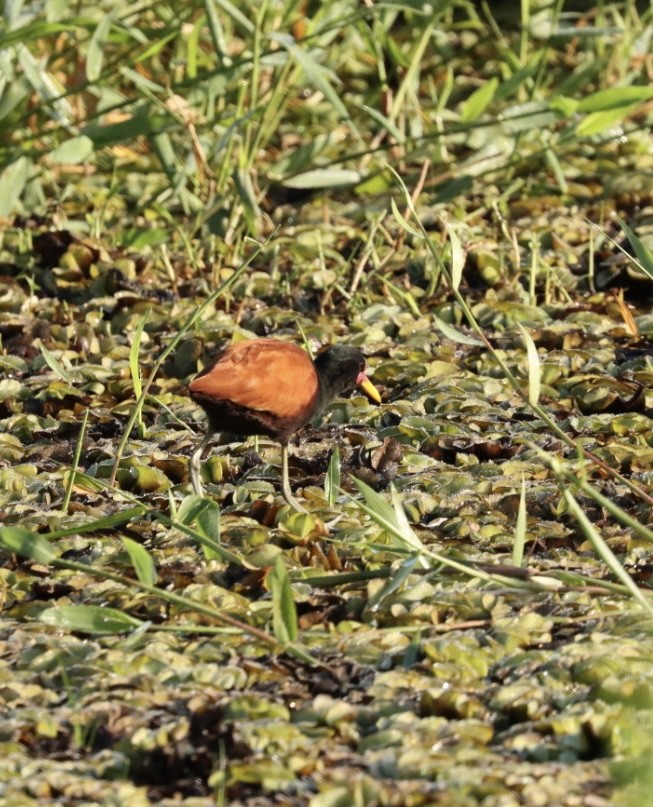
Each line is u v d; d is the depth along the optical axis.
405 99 19.39
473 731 7.25
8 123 16.09
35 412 12.45
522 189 17.92
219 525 9.32
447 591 8.80
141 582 8.35
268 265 15.99
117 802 6.66
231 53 20.27
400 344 13.79
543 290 15.34
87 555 9.56
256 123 17.14
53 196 18.14
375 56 17.86
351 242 16.47
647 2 23.97
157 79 19.52
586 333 13.85
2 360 13.48
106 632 8.20
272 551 9.28
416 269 15.70
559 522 10.00
